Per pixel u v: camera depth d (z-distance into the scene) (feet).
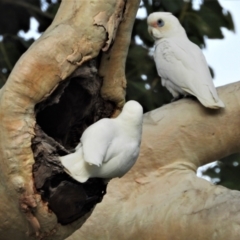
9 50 40.22
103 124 21.74
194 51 34.01
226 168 41.91
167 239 28.40
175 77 33.32
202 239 27.40
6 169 21.85
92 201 23.07
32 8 42.47
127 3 24.48
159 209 28.89
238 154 41.73
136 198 29.73
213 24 41.39
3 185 22.12
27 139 21.93
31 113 22.21
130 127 22.15
